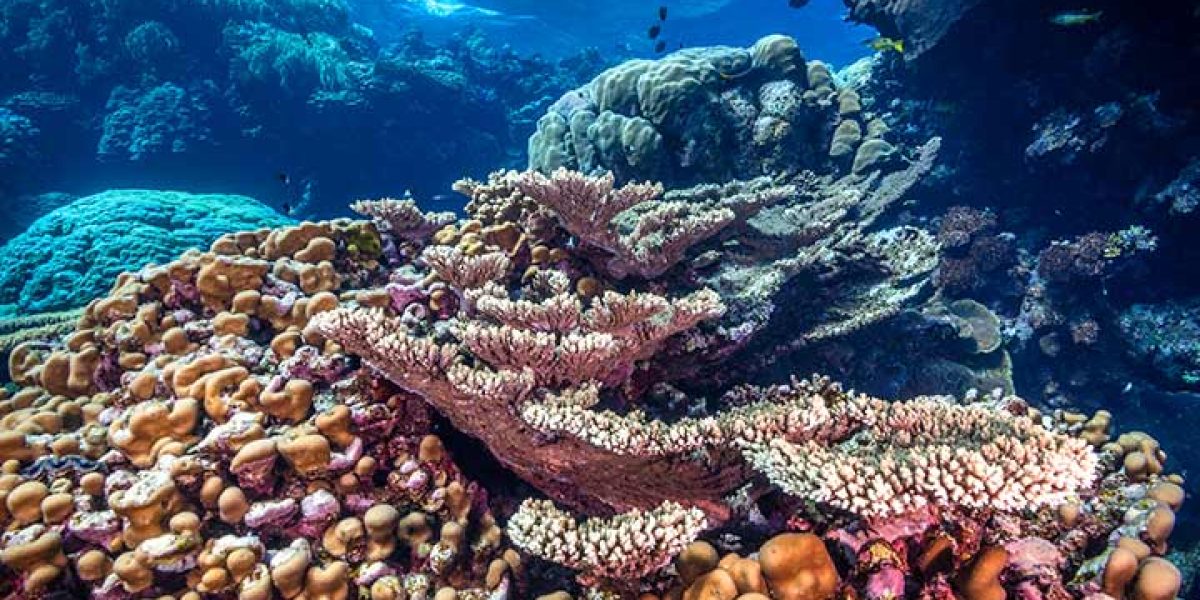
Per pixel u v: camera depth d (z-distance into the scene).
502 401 2.74
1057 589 2.65
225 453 2.93
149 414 2.98
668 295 4.69
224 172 20.00
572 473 3.07
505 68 25.23
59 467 3.06
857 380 7.08
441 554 2.99
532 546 2.37
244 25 20.09
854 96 10.50
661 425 2.82
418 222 4.48
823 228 6.17
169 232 9.66
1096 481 3.44
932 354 7.86
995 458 2.40
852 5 11.60
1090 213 9.63
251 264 3.84
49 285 8.38
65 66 19.59
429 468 3.20
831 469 2.35
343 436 3.05
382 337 2.63
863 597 2.39
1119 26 8.24
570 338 3.01
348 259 4.35
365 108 19.83
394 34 44.00
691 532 2.35
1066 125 9.14
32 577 2.60
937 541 2.49
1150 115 8.30
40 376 3.94
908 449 2.74
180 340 3.67
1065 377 9.22
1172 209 8.45
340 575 2.78
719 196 7.11
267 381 3.26
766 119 9.58
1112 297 9.70
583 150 10.39
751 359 5.56
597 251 4.32
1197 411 8.90
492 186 4.90
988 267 9.49
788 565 2.32
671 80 9.31
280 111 19.59
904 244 7.10
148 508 2.67
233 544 2.70
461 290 3.67
